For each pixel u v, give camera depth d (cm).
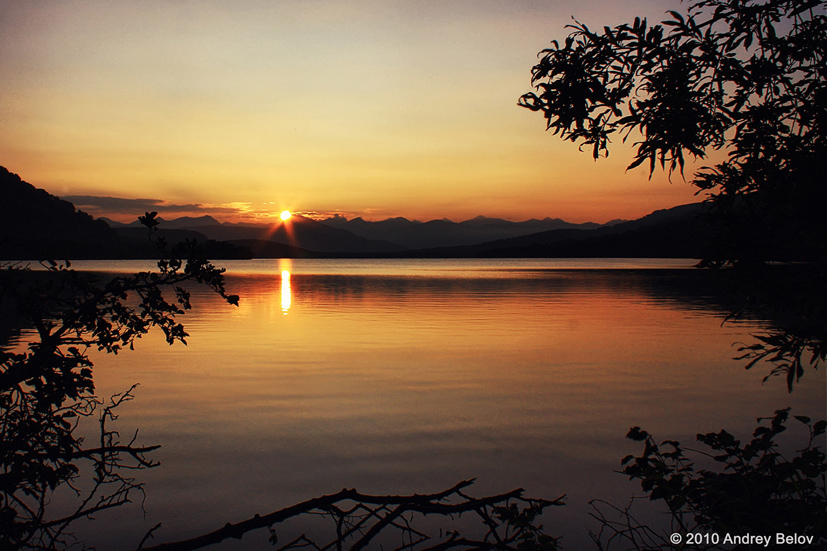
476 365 1270
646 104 248
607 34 254
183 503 576
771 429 252
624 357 1370
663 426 820
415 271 8706
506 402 955
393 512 257
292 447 738
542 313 2394
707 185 239
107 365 1259
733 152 244
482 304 2847
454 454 713
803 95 239
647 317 2220
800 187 221
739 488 235
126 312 289
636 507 561
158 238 295
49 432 272
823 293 215
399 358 1351
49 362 266
